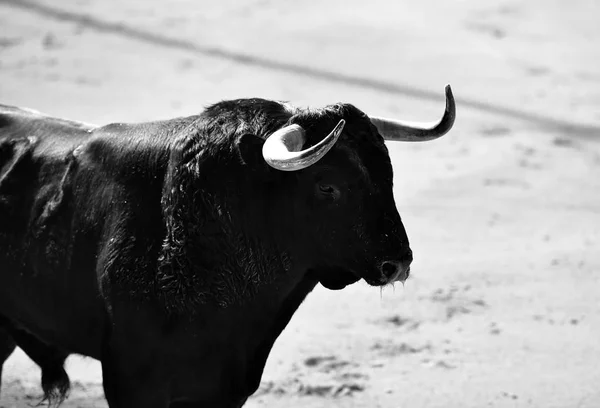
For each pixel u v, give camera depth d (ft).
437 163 138.41
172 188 56.85
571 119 158.81
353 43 189.16
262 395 78.02
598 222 118.73
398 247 54.34
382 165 55.11
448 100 56.90
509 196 126.72
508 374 82.17
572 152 144.36
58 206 60.49
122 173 58.65
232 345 57.52
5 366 82.74
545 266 105.29
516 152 143.13
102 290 57.21
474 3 218.59
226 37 189.16
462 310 94.68
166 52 179.52
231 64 175.01
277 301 58.34
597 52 193.98
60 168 61.77
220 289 56.24
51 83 161.07
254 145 55.06
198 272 55.88
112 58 175.01
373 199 54.70
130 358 56.54
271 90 163.12
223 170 56.39
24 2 203.00
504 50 191.62
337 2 214.28
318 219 55.31
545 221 118.83
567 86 175.22
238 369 57.98
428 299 96.94
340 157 54.39
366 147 55.06
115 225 57.41
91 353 61.05
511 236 114.01
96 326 59.57
